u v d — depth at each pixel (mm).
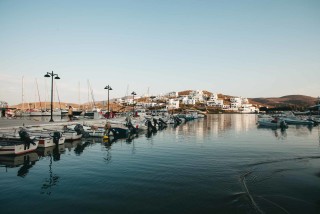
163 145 33438
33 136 29453
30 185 15969
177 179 17547
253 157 25438
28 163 21875
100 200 13617
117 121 57594
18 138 27391
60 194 14430
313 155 26797
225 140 39281
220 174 18953
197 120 104938
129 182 16750
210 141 37969
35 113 91562
